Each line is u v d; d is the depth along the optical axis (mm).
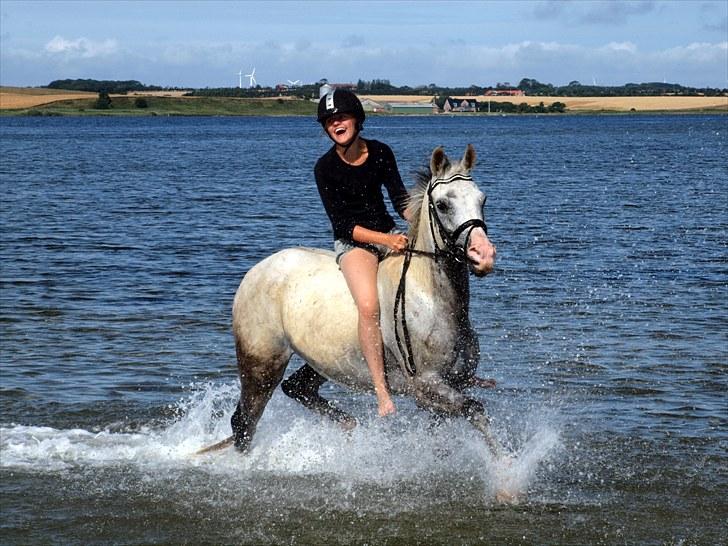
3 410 9219
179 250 18703
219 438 8656
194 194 31641
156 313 13188
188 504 7164
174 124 136500
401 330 6770
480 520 6816
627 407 9117
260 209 26422
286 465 7965
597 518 6812
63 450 8266
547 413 8961
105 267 16734
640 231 20438
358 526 6750
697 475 7543
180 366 10734
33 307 13484
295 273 7410
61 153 60781
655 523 6727
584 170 41469
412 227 6797
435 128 113250
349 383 7262
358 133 6926
